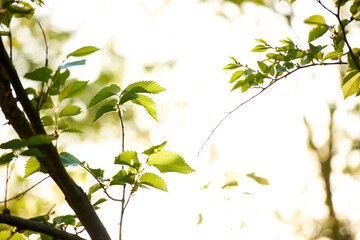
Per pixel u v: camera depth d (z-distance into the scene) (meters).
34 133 2.02
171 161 2.40
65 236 2.21
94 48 2.17
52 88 2.15
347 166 12.82
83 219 2.20
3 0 2.23
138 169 2.41
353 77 2.84
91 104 2.43
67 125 2.31
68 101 12.41
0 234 2.50
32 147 2.04
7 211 2.14
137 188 2.41
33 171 2.34
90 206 2.23
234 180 3.78
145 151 2.36
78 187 2.23
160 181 2.42
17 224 2.10
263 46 2.98
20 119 2.06
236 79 3.07
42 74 2.04
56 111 2.27
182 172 2.42
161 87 2.50
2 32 2.10
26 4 2.41
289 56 2.88
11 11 2.10
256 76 2.99
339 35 2.73
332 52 2.80
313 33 2.75
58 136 2.25
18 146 2.04
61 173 2.12
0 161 2.05
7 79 2.02
